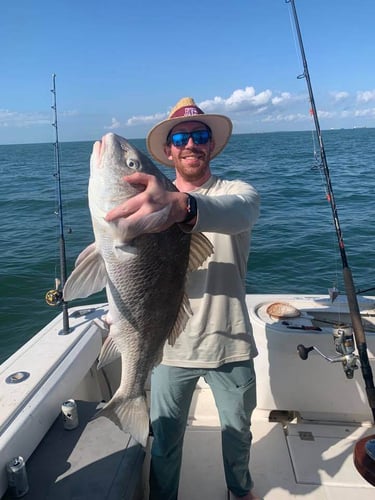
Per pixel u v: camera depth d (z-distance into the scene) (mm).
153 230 1324
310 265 8336
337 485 2465
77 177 24891
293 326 2883
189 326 2064
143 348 1672
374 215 12070
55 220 13469
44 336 2742
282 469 2584
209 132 2195
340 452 2691
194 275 2057
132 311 1589
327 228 10828
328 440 2799
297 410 2930
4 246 10539
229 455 2229
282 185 18781
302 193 16547
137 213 1288
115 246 1483
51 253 9703
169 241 1562
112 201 1452
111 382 3133
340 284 7395
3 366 2336
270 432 2881
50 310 6973
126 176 1358
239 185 2037
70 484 1810
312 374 2852
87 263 1566
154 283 1578
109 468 1892
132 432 1739
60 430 2121
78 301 7238
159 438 2148
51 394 2152
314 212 12922
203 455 2725
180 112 2209
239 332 2105
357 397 2855
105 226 1493
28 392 2094
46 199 17484
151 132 2328
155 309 1618
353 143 59438
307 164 28531
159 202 1301
